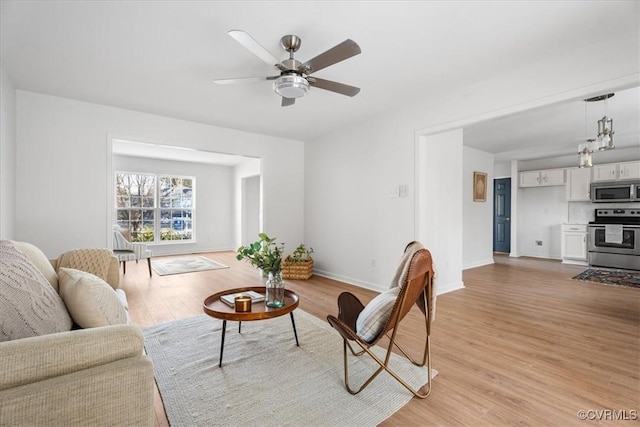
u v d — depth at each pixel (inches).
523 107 103.0
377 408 63.9
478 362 83.3
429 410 63.4
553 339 98.1
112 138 146.0
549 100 96.9
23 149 127.3
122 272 202.7
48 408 30.2
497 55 95.9
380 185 158.9
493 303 137.4
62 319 47.7
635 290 160.6
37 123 129.9
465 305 134.5
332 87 92.8
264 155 199.0
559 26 80.7
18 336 40.1
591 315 120.9
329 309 130.0
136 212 278.7
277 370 79.0
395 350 91.0
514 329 106.4
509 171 297.9
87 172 140.6
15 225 125.7
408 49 92.6
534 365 81.5
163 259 263.0
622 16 76.1
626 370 78.7
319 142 202.7
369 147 165.3
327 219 195.9
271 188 203.0
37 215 130.3
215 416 61.2
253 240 327.9
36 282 48.1
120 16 77.5
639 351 89.5
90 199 141.3
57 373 32.1
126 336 36.5
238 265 236.4
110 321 49.2
